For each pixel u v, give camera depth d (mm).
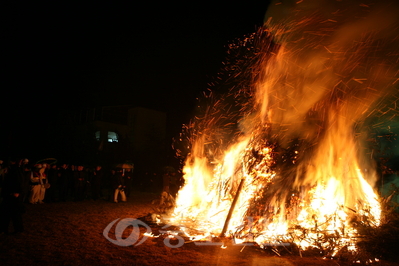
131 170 17156
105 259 5742
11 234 7293
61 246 6488
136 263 5566
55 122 26969
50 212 10695
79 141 27062
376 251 6059
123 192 14594
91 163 26812
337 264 5660
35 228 8055
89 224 8789
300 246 6570
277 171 7949
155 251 6312
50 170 13734
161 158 27422
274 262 5719
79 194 14414
